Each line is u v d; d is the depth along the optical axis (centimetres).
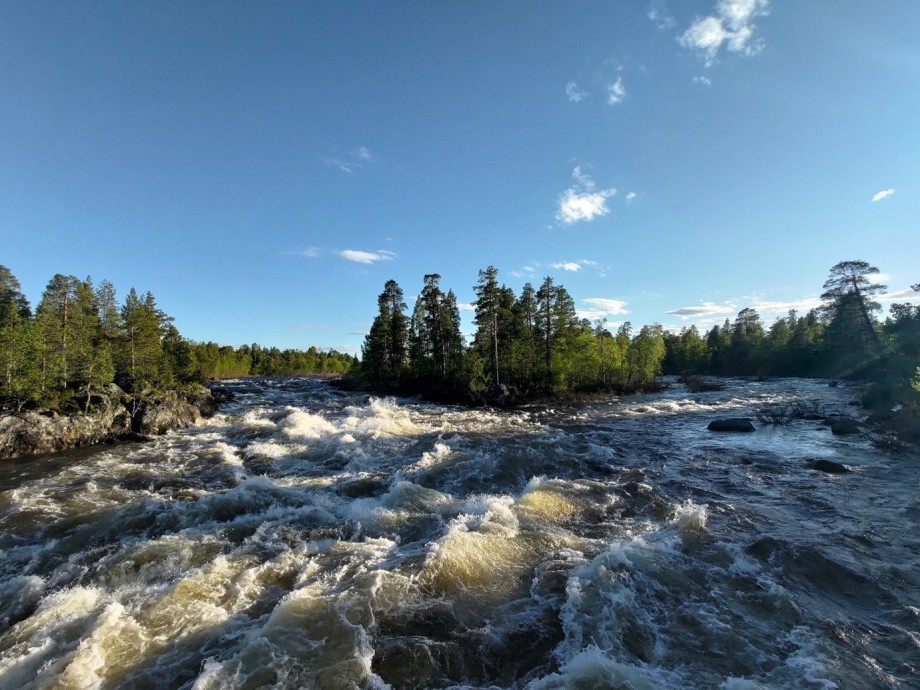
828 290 5806
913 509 1145
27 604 773
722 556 879
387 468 1658
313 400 4550
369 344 6562
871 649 601
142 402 2875
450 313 5847
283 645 607
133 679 564
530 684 543
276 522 1109
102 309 4703
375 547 948
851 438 2102
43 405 2359
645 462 1725
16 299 4850
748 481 1441
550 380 5084
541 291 5434
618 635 634
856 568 823
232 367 10275
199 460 1862
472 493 1362
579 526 1057
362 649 606
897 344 4056
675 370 9475
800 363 7425
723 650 604
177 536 1016
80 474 1666
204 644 630
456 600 728
